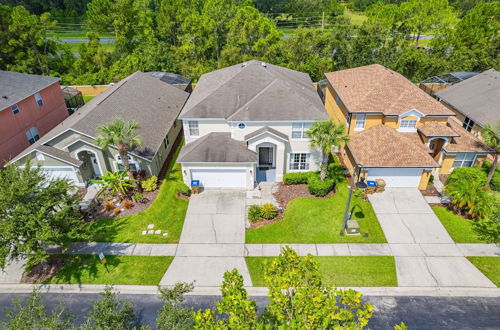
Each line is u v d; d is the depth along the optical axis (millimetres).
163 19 62469
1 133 30562
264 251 21672
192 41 58219
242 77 29844
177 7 61750
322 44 51438
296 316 10281
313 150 27625
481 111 32000
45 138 28203
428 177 26469
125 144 26594
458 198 23828
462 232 22828
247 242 22406
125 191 26359
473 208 23203
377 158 26359
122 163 28062
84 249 22109
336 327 9906
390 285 19250
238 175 26844
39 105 35406
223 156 26094
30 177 19188
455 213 24469
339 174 28188
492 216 21172
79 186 27984
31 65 51844
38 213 18203
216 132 28438
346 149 30109
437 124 28625
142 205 25844
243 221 24188
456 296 18703
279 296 10836
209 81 34000
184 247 22141
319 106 28250
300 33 49875
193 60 56625
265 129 26172
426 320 17406
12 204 18250
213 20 55688
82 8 95812
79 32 91312
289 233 23016
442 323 17250
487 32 53500
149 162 27281
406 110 28656
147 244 22438
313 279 11898
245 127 26906
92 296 19125
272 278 11906
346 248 21719
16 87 33281
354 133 30469
